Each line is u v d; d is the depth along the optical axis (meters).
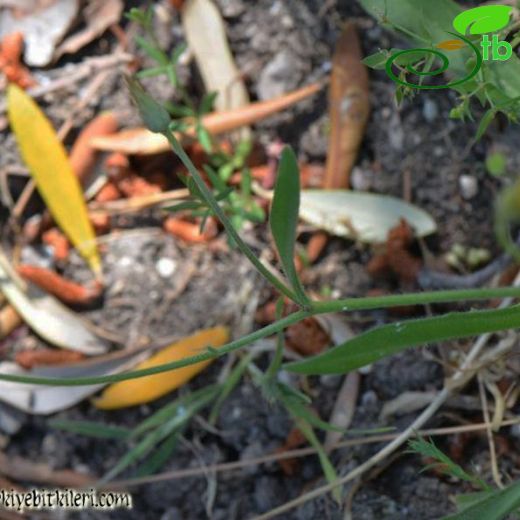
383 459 0.43
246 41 0.48
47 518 0.45
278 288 0.36
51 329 0.46
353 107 0.46
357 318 0.45
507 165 0.45
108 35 0.48
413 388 0.44
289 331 0.45
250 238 0.47
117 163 0.47
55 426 0.45
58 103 0.48
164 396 0.46
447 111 0.46
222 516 0.44
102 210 0.47
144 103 0.35
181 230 0.47
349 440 0.44
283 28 0.47
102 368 0.46
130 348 0.46
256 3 0.48
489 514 0.36
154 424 0.44
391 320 0.45
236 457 0.45
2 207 0.47
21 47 0.48
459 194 0.45
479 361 0.43
